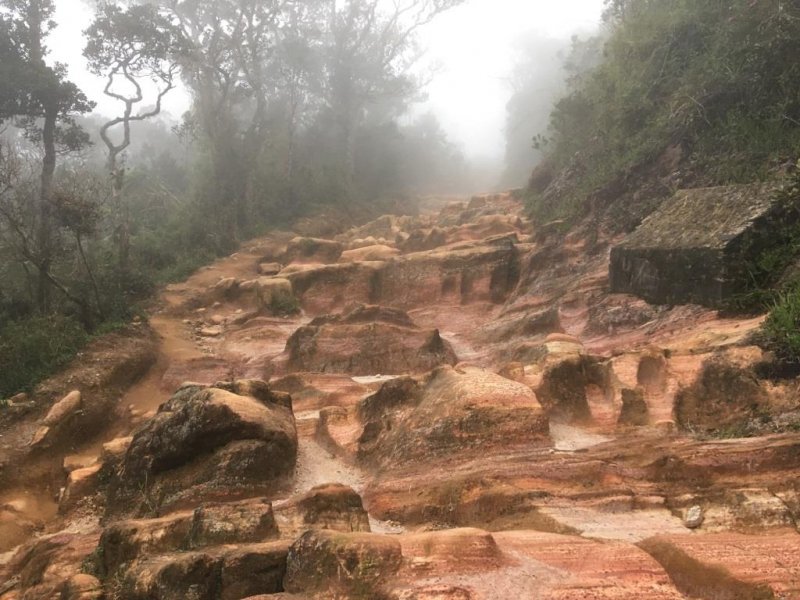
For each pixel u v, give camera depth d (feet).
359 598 13.98
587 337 35.86
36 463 34.09
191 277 69.82
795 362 22.86
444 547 14.94
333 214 108.37
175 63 82.74
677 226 34.71
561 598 13.47
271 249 84.43
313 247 75.20
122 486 26.23
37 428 36.11
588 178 56.03
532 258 49.96
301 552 15.43
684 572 14.51
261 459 24.63
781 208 30.68
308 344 42.27
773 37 41.75
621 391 25.55
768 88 41.93
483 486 20.25
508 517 19.01
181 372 45.19
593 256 45.37
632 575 14.39
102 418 38.83
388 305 56.49
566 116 71.72
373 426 27.63
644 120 53.26
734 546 14.97
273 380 40.27
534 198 69.97
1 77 59.11
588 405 26.73
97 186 65.72
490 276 52.80
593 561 14.92
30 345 42.88
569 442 24.29
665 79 53.11
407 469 23.40
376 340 41.47
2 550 27.09
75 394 37.65
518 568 14.66
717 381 24.17
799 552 14.49
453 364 41.22
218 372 45.32
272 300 57.67
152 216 95.55
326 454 28.73
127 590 17.44
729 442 19.62
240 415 24.73
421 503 21.58
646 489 19.06
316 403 34.65
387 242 75.41
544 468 20.43
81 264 56.85
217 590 16.14
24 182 50.96
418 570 14.38
